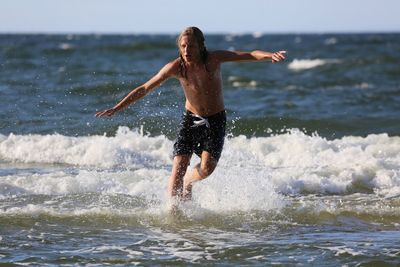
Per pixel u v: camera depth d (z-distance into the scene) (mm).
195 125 24750
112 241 22641
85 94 68750
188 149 25234
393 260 20672
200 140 24922
